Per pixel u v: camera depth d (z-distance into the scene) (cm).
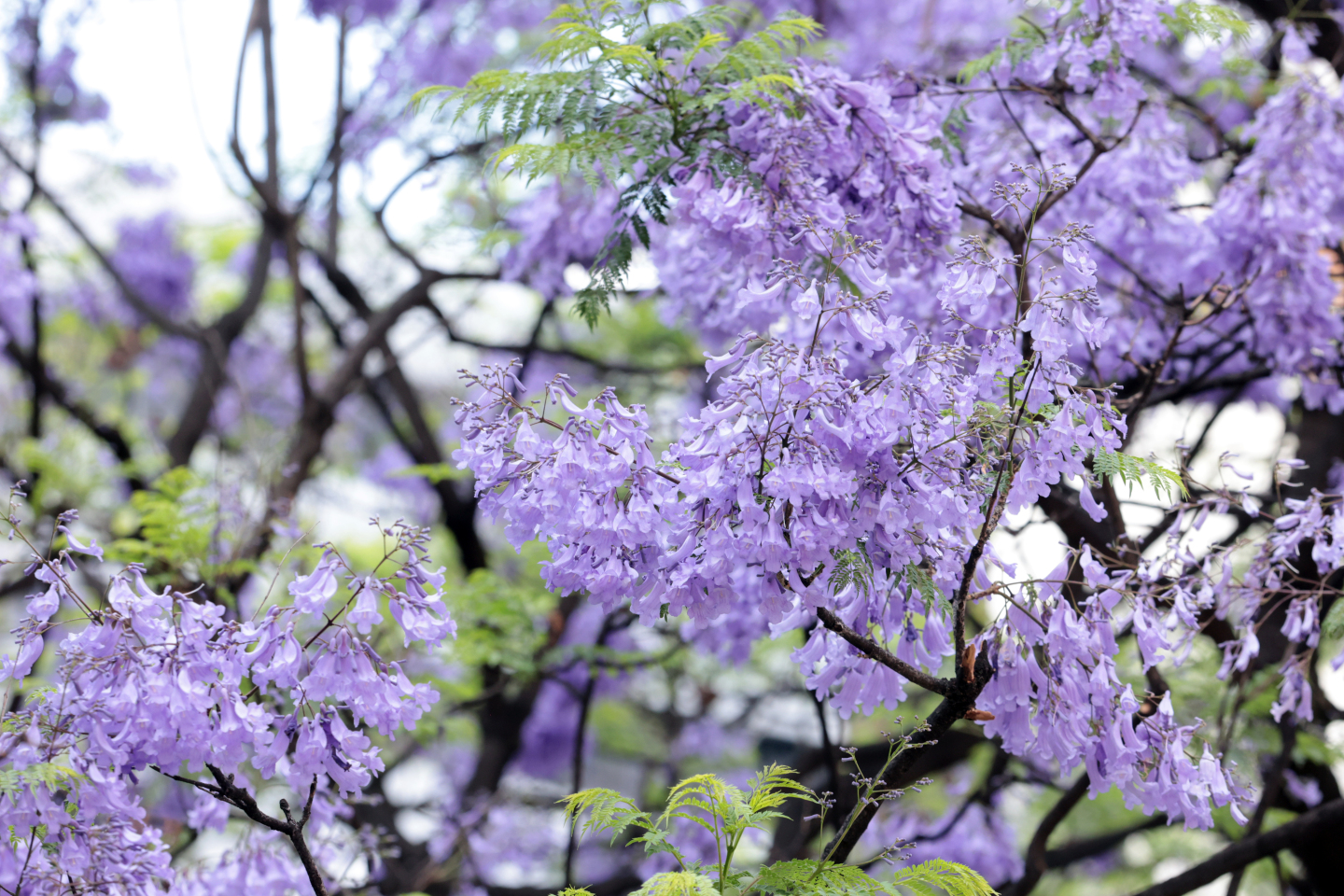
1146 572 289
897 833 580
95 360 1131
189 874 330
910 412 233
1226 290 432
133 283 1045
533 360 955
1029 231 247
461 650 559
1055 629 253
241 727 247
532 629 610
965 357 250
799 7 731
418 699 254
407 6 859
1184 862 865
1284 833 426
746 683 1130
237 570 470
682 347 959
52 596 247
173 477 483
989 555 267
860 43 743
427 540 252
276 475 602
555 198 456
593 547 240
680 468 250
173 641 245
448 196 720
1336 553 308
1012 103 478
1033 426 238
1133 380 520
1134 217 456
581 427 234
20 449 719
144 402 1145
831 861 256
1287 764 462
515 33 897
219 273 1131
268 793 536
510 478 244
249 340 1097
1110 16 366
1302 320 419
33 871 253
